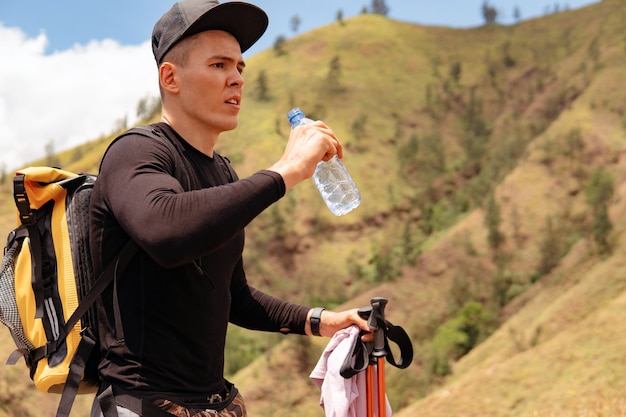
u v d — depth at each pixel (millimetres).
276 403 58344
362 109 120312
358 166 105125
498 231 68562
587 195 66688
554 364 36000
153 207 1843
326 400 2471
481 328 60875
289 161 1998
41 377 2104
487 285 65125
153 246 1816
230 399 2268
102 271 2086
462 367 54312
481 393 36844
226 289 2244
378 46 143500
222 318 2219
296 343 61219
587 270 55188
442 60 139500
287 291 86062
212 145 2303
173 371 2078
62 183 2172
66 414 2021
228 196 1841
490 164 98250
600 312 38750
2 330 73812
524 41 138625
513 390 36125
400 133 115000
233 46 2238
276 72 133375
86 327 2127
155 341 2059
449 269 68562
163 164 2041
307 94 124438
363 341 2496
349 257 89125
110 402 2033
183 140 2221
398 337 2500
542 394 33469
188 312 2094
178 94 2211
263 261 88438
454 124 117938
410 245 87500
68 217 2158
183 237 1797
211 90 2184
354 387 2484
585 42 126188
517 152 98750
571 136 74750
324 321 2609
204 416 2111
